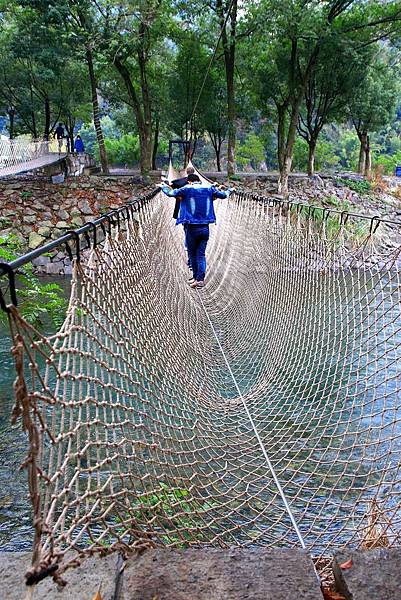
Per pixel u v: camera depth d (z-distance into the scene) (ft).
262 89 69.41
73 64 68.74
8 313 3.73
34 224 57.52
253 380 16.42
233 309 23.82
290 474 12.62
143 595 4.90
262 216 22.88
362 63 65.36
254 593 4.94
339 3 55.11
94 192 61.05
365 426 15.33
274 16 53.42
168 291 17.17
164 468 8.27
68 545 4.50
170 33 62.49
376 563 5.44
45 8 52.80
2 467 16.58
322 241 16.40
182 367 14.06
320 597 4.92
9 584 5.26
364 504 11.44
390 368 17.94
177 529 6.97
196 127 74.64
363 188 71.51
